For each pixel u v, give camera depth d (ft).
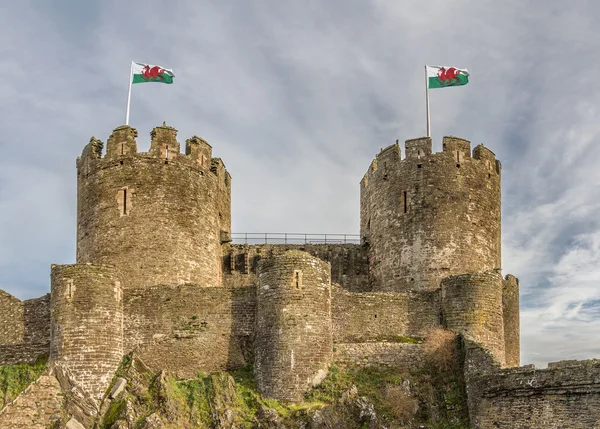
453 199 178.70
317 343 150.71
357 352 156.87
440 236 176.24
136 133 177.17
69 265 151.12
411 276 176.65
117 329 152.46
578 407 125.18
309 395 146.41
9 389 146.82
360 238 202.18
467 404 146.00
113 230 170.71
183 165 176.86
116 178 173.47
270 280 153.38
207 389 147.02
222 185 190.90
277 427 137.18
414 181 180.86
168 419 140.15
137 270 168.14
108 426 139.33
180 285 160.66
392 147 186.70
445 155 181.27
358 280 194.39
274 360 148.36
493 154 187.93
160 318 157.79
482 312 159.53
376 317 163.02
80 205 178.50
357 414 143.33
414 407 147.23
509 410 135.44
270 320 151.12
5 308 163.73
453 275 166.91
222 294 160.56
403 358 157.17
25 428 138.82
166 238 170.81
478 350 148.97
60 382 143.84
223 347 157.79
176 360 155.74
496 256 182.50
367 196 196.13
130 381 147.02
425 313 164.14
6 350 159.94
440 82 190.80
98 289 150.71
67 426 138.10
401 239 179.73
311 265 154.30
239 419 140.77
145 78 187.73
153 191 172.76
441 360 154.30
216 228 183.52
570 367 127.54
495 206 184.96
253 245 196.03
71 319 147.64
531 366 134.41
